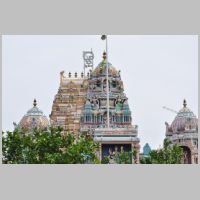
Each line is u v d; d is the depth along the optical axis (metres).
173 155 132.75
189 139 164.00
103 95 181.38
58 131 115.38
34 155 109.50
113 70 188.38
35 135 117.75
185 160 163.75
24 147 111.44
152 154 134.12
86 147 110.94
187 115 167.12
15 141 111.81
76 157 106.19
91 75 190.38
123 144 150.38
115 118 180.12
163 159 132.25
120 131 151.25
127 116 180.38
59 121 196.12
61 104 199.12
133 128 152.75
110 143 149.75
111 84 185.62
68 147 110.25
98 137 150.25
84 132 175.88
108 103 163.88
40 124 170.38
